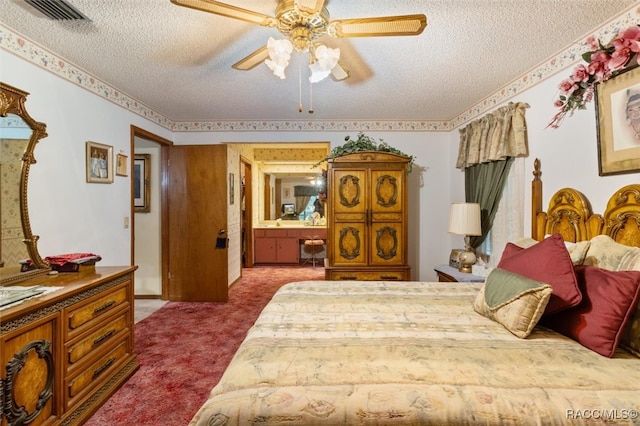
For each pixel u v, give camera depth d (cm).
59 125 228
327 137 408
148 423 175
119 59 231
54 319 155
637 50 150
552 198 220
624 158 166
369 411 91
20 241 185
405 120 401
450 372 106
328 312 165
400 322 151
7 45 189
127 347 220
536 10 172
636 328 120
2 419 127
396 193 347
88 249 259
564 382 100
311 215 675
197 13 174
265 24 154
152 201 406
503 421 88
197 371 230
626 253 141
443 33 195
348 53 222
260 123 411
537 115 243
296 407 91
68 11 172
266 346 125
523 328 135
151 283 408
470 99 321
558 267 144
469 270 312
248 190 611
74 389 168
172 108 352
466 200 357
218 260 397
